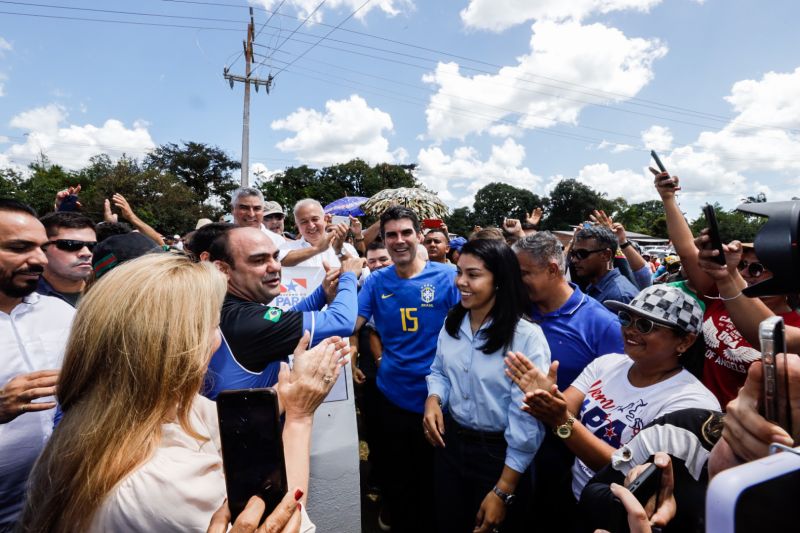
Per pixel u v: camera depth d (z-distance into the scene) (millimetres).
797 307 2002
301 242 4371
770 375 762
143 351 931
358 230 4895
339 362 1285
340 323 1812
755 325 1618
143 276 1009
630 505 968
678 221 2393
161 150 50781
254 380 1667
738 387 2160
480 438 2010
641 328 1582
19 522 937
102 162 37438
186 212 35438
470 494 2088
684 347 1593
